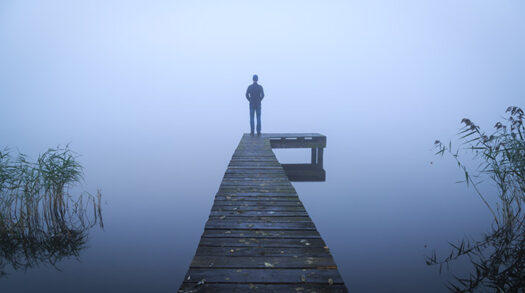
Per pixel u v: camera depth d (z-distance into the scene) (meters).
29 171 4.76
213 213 3.30
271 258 2.27
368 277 3.40
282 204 3.62
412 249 4.17
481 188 7.44
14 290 3.22
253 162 6.24
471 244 4.14
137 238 4.78
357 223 5.32
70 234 4.86
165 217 5.80
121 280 3.49
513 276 3.18
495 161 4.46
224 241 2.59
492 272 3.32
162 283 3.43
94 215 5.75
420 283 3.22
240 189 4.28
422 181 8.48
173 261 4.02
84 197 6.92
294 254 2.34
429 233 4.72
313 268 2.13
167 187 8.19
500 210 4.92
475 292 2.97
